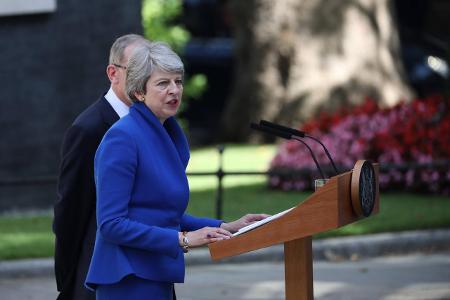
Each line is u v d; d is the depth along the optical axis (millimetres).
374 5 44000
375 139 30641
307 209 9883
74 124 12977
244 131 44531
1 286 21391
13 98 27859
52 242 24141
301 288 10492
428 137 30031
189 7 58094
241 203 29078
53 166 28156
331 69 43250
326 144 31203
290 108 43375
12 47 27812
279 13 43469
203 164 37375
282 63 43656
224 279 21750
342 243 24141
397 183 30375
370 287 20594
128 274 10508
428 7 58719
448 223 25516
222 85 55531
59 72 28141
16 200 27953
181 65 10719
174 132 11180
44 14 27953
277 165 31938
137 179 10594
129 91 10773
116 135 10570
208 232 10414
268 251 23891
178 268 10750
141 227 10398
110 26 28359
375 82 43625
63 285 13125
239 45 44719
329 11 43281
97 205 10570
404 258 24062
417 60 51469
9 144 27828
